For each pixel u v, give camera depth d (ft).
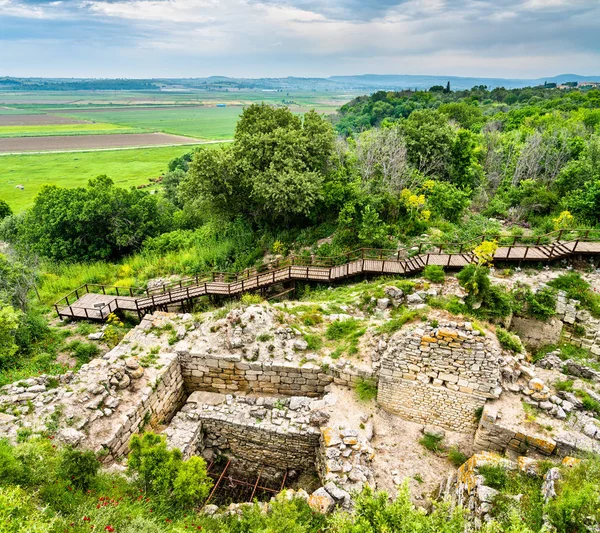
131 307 67.15
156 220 121.49
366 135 123.24
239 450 44.65
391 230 79.97
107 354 49.14
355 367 44.27
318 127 99.14
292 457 42.75
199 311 69.15
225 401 46.37
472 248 68.54
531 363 47.26
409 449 39.52
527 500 27.37
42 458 31.09
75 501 28.32
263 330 49.44
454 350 38.27
